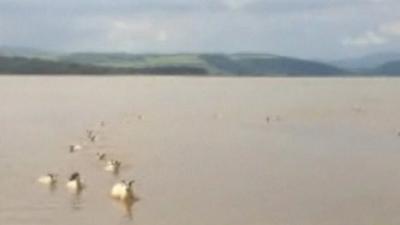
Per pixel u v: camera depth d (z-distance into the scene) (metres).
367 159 113.62
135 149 124.88
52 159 111.00
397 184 90.88
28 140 137.12
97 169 102.00
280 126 173.38
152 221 71.69
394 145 132.75
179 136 148.50
